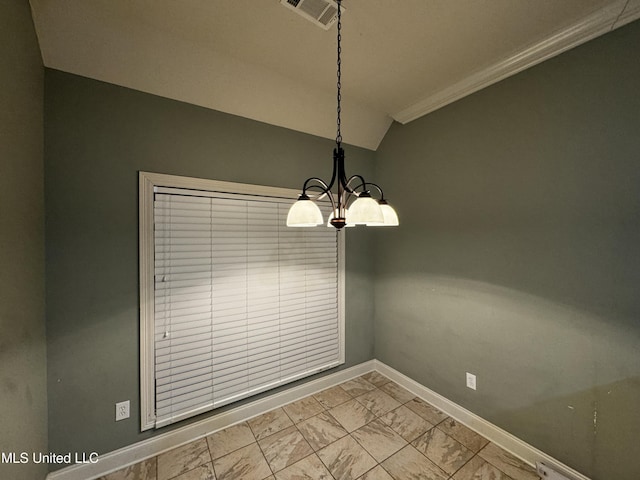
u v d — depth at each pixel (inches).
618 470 53.5
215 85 74.0
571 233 59.8
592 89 56.6
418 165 95.3
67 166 59.8
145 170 68.4
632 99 51.9
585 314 57.9
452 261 84.4
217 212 78.5
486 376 75.5
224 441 73.6
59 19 53.6
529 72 66.7
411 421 81.8
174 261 72.1
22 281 45.2
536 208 65.4
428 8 53.7
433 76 76.6
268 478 62.3
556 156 62.0
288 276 91.9
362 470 64.3
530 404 66.5
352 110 94.8
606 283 55.2
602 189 55.4
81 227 61.3
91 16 54.9
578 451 58.7
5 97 38.8
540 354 64.9
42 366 55.0
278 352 89.7
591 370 57.1
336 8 53.7
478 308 77.4
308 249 96.6
